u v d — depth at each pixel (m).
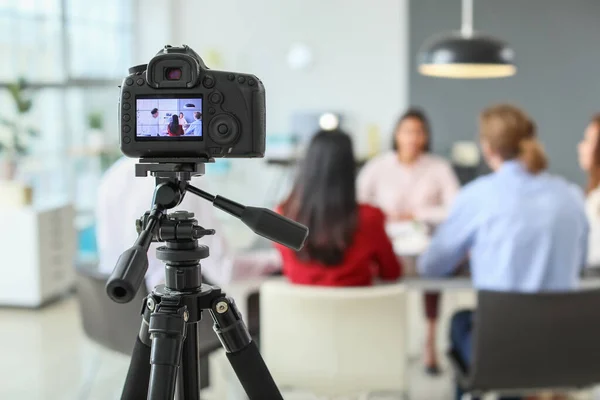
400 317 2.10
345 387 2.13
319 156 2.20
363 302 2.06
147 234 0.88
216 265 2.48
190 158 0.95
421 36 6.09
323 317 2.09
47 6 5.51
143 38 6.38
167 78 0.93
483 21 6.02
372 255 2.29
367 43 6.41
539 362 2.19
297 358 2.14
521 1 5.96
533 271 2.39
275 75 6.51
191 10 6.49
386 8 6.37
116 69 6.22
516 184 2.41
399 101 6.44
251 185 6.53
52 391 3.29
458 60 3.35
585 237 2.51
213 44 6.51
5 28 5.19
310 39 6.45
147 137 0.94
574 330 2.17
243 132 0.93
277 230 0.95
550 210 2.38
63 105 5.67
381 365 2.12
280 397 1.04
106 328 2.27
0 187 4.64
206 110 0.93
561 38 5.95
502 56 3.38
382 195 4.32
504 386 2.23
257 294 3.00
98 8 6.00
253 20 6.46
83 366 3.62
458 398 2.74
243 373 1.04
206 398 3.06
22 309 4.66
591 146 3.59
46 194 5.54
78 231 5.40
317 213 2.19
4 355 3.78
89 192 5.83
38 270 4.59
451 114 6.12
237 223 3.95
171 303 0.96
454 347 2.57
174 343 0.93
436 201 4.30
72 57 5.75
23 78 4.93
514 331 2.16
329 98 6.49
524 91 6.03
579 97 5.98
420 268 2.62
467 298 4.84
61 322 4.38
